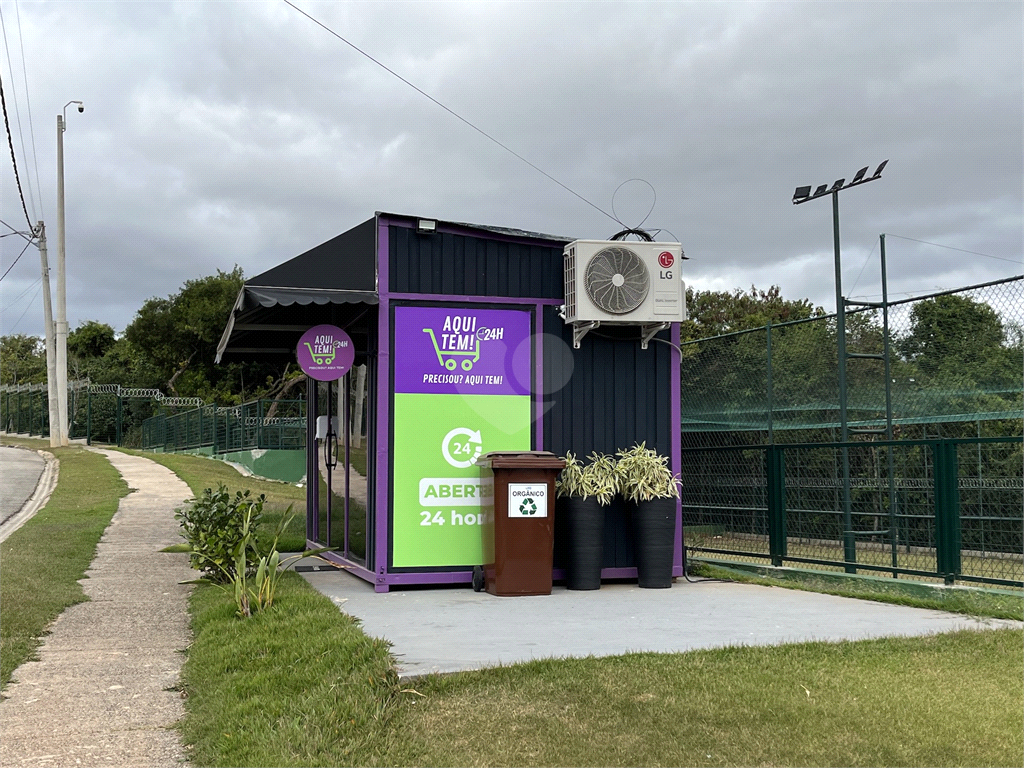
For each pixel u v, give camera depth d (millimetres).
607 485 9406
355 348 10586
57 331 35000
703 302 34781
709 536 12742
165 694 6141
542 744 4820
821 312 30609
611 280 9508
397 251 9445
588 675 5820
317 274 9328
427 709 5320
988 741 4812
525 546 9000
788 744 4773
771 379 12492
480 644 6703
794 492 12336
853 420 13055
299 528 14242
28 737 5293
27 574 10203
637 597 8938
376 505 9336
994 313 11273
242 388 49438
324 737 4906
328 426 11820
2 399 57375
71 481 22562
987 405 11531
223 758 4750
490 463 9023
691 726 5004
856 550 12250
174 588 9883
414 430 9406
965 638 6812
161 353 52406
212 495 9234
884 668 6043
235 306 9742
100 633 7883
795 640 6801
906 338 12273
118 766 4855
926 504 12188
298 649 6457
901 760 4590
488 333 9617
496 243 9711
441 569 9398
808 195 12328
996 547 11734
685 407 14469
